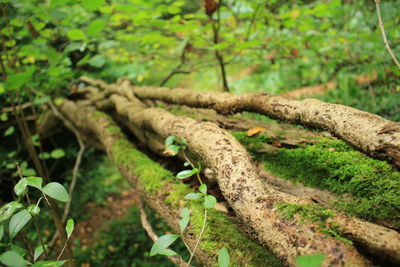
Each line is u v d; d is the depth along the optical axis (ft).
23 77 3.82
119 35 10.45
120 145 8.92
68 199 3.42
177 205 5.33
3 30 8.54
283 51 11.28
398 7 9.75
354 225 2.94
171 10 8.23
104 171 19.57
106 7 8.09
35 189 7.79
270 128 6.54
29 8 8.89
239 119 7.36
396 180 4.06
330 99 10.59
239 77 22.65
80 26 13.64
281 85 16.05
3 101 13.06
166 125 6.63
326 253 2.80
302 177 5.08
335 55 11.33
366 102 9.94
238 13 9.84
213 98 6.58
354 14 11.76
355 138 3.46
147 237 14.56
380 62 10.22
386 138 3.05
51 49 7.77
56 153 10.15
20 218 3.43
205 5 7.80
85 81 14.20
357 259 2.69
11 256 2.97
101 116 11.22
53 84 10.32
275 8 10.36
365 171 4.36
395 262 2.58
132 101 9.98
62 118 13.65
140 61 13.32
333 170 4.75
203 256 4.33
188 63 12.89
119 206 18.03
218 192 6.23
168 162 8.20
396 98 9.14
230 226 4.55
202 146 5.08
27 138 7.68
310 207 3.40
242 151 4.50
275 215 3.42
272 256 3.67
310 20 9.15
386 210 3.82
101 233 15.55
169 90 8.28
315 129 4.43
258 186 3.90
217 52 10.09
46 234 13.53
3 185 12.73
